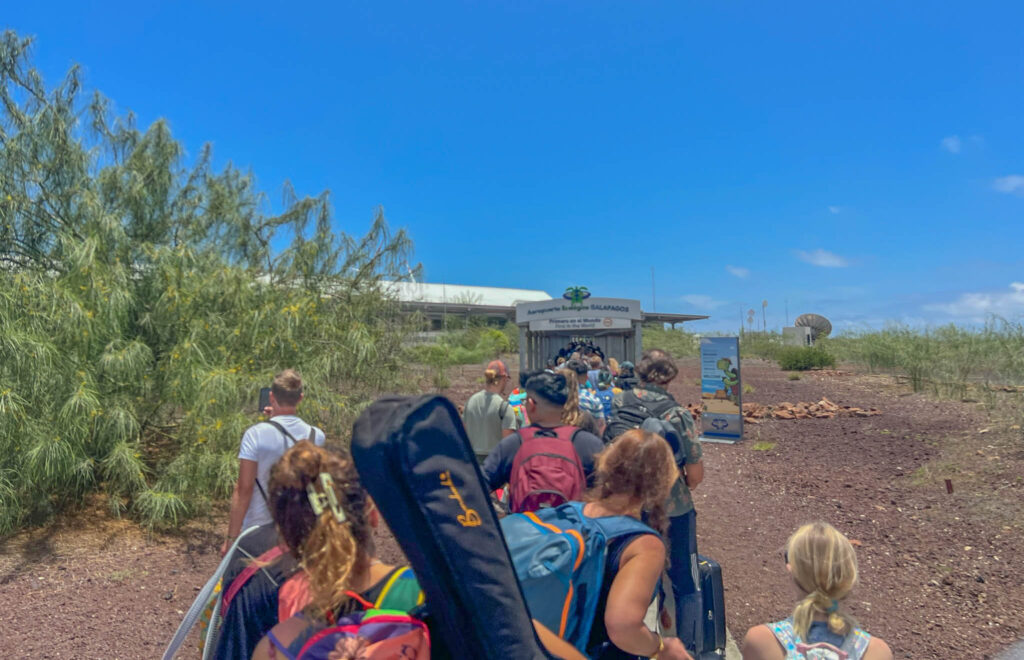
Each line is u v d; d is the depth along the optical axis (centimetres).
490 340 2619
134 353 669
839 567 246
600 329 1393
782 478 888
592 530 220
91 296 668
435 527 135
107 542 607
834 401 1521
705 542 656
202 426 670
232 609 197
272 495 171
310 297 894
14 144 730
